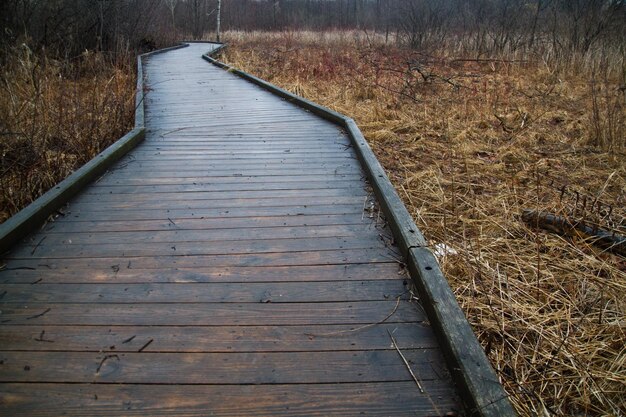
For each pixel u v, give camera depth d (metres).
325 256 2.77
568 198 4.55
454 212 4.09
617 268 3.32
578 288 3.07
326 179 4.12
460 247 3.51
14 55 8.97
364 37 20.53
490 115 7.54
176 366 1.89
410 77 10.47
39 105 5.99
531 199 4.51
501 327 2.64
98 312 2.23
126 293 2.38
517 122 7.29
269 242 2.95
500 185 4.86
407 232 2.77
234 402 1.71
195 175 4.22
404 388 1.79
